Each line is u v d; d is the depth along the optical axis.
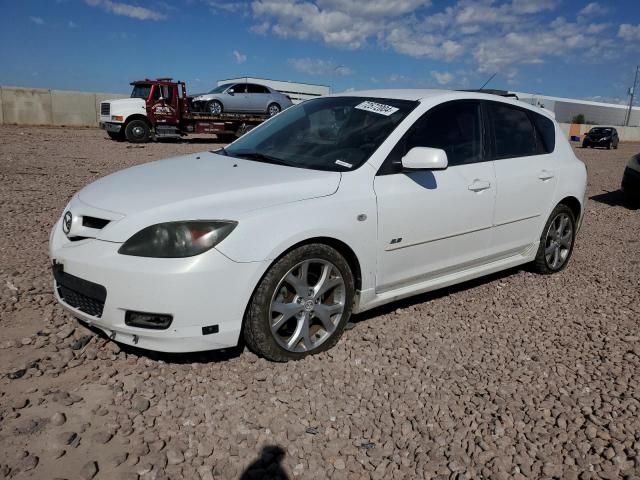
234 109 24.34
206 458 2.57
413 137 4.04
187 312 3.01
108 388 3.07
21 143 17.31
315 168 3.80
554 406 3.14
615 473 2.61
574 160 5.47
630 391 3.32
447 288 5.00
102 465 2.48
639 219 9.04
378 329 4.01
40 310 4.01
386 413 3.00
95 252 3.11
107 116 21.34
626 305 4.79
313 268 3.49
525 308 4.62
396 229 3.81
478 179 4.36
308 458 2.62
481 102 4.66
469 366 3.56
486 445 2.77
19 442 2.59
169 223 3.04
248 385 3.17
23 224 6.47
